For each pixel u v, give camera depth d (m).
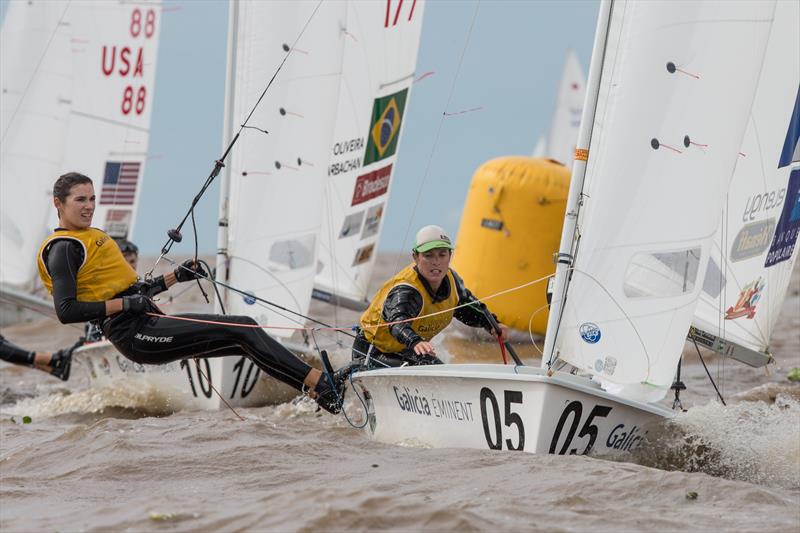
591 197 21.11
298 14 34.03
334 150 42.75
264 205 34.06
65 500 17.45
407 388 21.86
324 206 42.75
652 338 20.91
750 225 27.45
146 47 47.16
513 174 47.09
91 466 19.92
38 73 46.47
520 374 19.81
